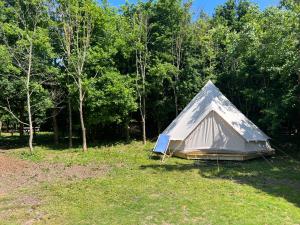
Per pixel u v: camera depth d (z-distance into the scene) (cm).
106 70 2405
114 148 2298
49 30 2364
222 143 1767
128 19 2591
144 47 2528
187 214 887
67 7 2236
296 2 1709
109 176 1381
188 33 2700
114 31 2477
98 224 825
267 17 1764
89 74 2389
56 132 2644
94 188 1178
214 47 2717
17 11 2216
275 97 2034
